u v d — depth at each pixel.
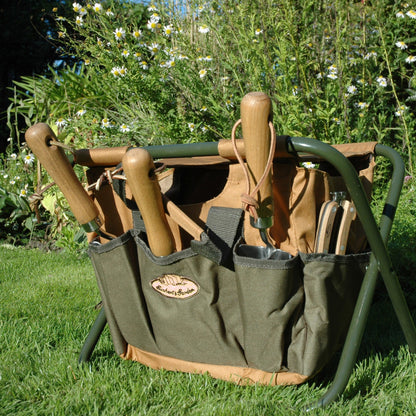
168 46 3.79
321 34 3.58
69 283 3.16
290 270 1.33
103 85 4.63
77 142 4.34
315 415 1.45
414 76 3.49
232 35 3.52
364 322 1.45
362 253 1.47
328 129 3.14
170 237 1.46
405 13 3.54
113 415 1.54
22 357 1.99
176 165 1.54
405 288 2.53
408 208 2.92
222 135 3.44
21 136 8.08
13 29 9.94
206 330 1.49
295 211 1.38
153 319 1.58
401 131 3.46
